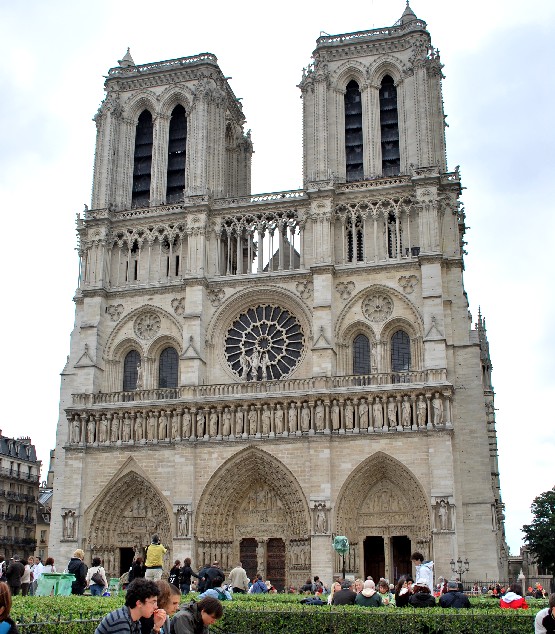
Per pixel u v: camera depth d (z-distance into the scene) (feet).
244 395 308.40
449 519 278.05
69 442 323.37
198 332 325.21
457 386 302.86
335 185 330.34
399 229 322.14
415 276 314.76
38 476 475.72
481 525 287.48
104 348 340.80
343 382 305.73
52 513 331.36
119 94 374.63
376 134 339.36
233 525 310.45
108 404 322.96
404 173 331.77
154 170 360.07
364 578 293.23
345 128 346.95
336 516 290.35
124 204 360.48
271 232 337.93
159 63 371.97
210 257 339.77
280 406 305.73
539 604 144.05
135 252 352.28
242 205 341.41
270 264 337.11
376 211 325.21
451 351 305.32
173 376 336.08
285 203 336.49
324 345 308.81
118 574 314.76
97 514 315.58
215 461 306.14
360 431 295.48
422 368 305.73
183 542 299.38
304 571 291.79
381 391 296.30
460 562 275.59
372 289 317.42
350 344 318.04
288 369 322.75
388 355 313.12
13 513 447.83
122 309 344.08
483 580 281.74
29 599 96.07
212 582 136.56
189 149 353.72
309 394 300.81
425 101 331.16
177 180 363.76
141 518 317.22
